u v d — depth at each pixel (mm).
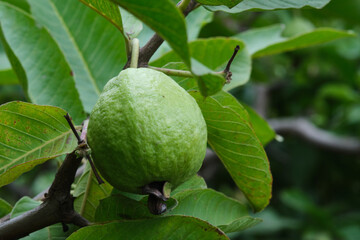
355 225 1448
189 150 410
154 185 415
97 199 503
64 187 422
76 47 637
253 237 1539
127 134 403
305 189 1579
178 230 438
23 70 539
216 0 447
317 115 1696
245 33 751
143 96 408
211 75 368
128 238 437
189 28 671
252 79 1053
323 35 663
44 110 435
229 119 479
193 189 490
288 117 1632
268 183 508
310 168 1515
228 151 504
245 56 613
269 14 1250
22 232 428
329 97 1560
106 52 637
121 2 365
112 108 409
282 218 1518
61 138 442
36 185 1588
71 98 605
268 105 1550
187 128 410
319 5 459
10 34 612
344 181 1566
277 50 695
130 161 404
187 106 417
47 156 427
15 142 443
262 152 489
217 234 433
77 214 438
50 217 431
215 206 511
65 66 613
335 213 1537
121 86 414
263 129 725
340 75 1562
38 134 442
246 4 463
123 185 417
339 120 1572
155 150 402
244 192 530
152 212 416
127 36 458
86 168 504
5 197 1377
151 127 403
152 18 362
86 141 419
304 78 1585
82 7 646
